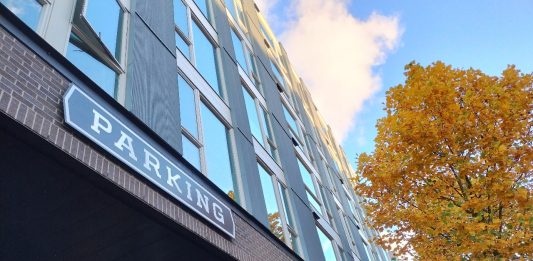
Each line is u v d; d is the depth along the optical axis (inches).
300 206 569.9
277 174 550.0
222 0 661.3
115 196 196.1
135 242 230.4
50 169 174.2
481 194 372.5
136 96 267.9
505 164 365.4
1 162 167.5
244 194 398.3
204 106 408.2
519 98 378.0
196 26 490.3
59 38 222.1
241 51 665.0
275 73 896.3
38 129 160.9
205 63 467.8
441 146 391.2
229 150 424.2
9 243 203.8
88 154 183.0
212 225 266.4
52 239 208.5
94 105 203.2
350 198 1175.0
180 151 290.8
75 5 247.9
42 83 179.2
